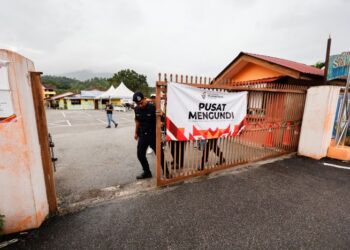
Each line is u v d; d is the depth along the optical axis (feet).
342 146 17.12
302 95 17.06
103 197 9.75
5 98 6.09
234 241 6.81
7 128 6.30
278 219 8.11
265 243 6.73
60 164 14.58
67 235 6.98
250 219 8.09
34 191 7.12
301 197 10.00
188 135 11.27
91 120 49.39
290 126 17.13
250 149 15.21
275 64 18.81
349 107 17.51
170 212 8.51
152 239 6.86
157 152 10.48
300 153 17.62
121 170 13.46
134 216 8.18
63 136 26.08
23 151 6.66
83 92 134.72
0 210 6.67
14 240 6.70
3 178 6.54
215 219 8.05
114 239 6.84
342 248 6.54
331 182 11.87
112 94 86.94
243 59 22.47
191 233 7.20
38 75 7.32
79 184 11.22
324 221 8.04
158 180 10.87
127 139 24.22
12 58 6.07
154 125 11.04
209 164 14.65
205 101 11.39
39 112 7.44
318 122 16.15
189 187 10.97
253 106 17.03
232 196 10.00
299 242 6.81
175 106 10.45
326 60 17.25
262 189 10.83
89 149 19.08
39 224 7.44
